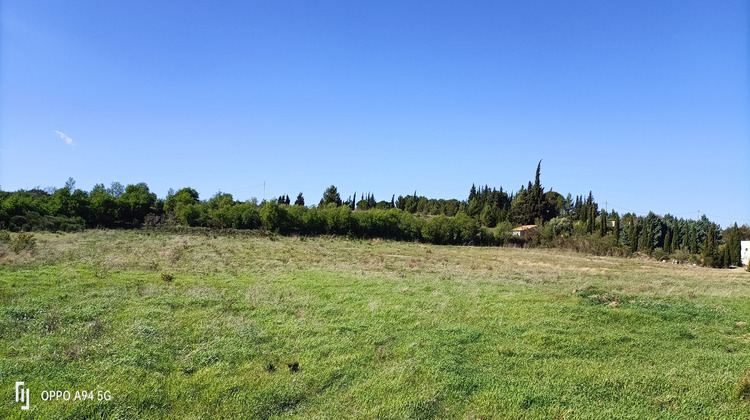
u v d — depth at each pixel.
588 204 108.81
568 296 16.64
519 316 13.55
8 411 6.44
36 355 8.52
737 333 12.53
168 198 61.81
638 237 70.06
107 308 12.19
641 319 13.29
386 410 7.20
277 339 10.55
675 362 9.84
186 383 7.85
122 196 55.81
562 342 10.85
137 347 9.36
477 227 66.50
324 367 8.89
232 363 8.93
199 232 49.09
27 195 52.19
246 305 13.56
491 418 7.07
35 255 22.30
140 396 7.18
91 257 23.20
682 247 67.94
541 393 7.87
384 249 45.75
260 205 65.25
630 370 9.22
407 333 11.48
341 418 6.96
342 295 15.96
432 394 7.75
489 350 10.27
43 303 12.27
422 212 112.88
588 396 7.92
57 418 6.37
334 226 59.41
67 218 46.38
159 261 23.34
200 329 10.86
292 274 21.42
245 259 27.05
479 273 25.33
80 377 7.72
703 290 21.09
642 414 7.28
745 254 64.50
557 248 62.03
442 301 15.30
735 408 7.59
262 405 7.20
